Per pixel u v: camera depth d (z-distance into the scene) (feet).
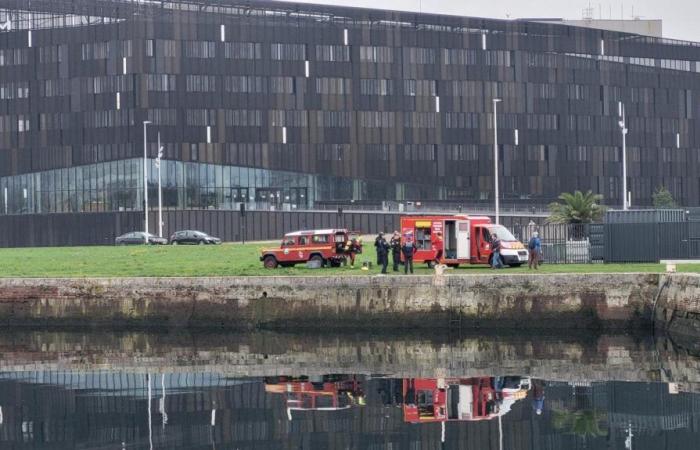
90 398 448.24
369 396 436.76
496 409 410.52
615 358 503.61
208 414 416.67
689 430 378.12
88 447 377.71
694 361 492.13
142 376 490.90
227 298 613.11
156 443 380.37
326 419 403.54
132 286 628.69
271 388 456.86
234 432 390.01
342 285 597.11
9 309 645.51
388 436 378.94
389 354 530.27
